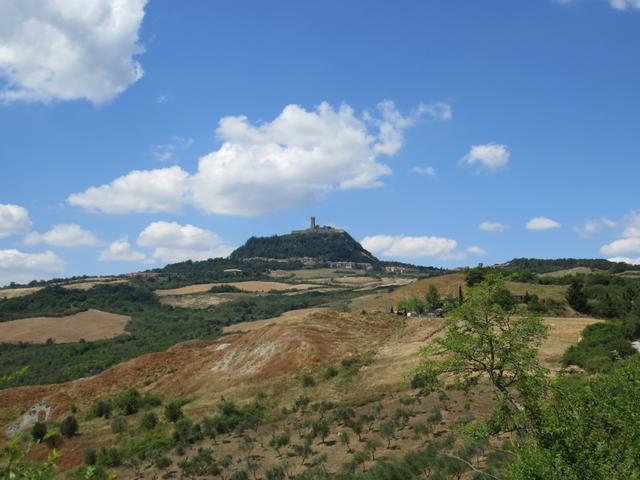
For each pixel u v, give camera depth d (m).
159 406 63.50
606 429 13.36
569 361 43.66
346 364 57.75
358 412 41.53
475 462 26.41
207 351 85.31
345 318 80.06
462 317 18.59
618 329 50.59
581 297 87.31
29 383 97.25
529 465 13.07
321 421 38.97
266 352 67.19
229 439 42.78
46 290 164.62
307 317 80.00
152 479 36.78
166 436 46.97
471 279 88.31
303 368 60.12
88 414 63.94
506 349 17.58
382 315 85.06
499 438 28.73
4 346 115.81
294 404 48.44
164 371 79.50
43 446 51.25
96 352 112.88
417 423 35.19
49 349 115.12
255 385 58.69
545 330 17.67
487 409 34.97
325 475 30.36
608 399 13.77
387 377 49.41
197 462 36.56
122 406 63.22
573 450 12.98
